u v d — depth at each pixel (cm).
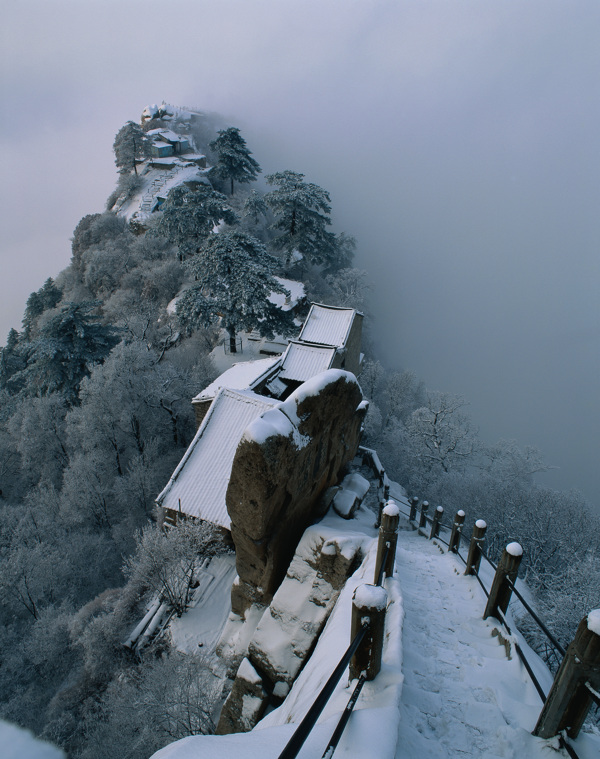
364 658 490
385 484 2147
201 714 1259
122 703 1442
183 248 5453
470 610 753
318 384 1088
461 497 3109
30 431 3453
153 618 1742
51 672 2127
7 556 2720
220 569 1836
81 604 2569
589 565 1866
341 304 5850
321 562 1070
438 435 3878
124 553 2794
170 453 3322
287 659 1025
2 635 2370
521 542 2617
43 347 3412
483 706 502
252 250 3894
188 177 7938
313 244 5675
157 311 5244
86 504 2914
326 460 1280
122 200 8094
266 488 984
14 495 3822
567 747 415
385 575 802
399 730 456
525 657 585
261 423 945
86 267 6962
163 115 10875
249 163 7238
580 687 407
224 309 3638
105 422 3141
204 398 2492
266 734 452
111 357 3316
